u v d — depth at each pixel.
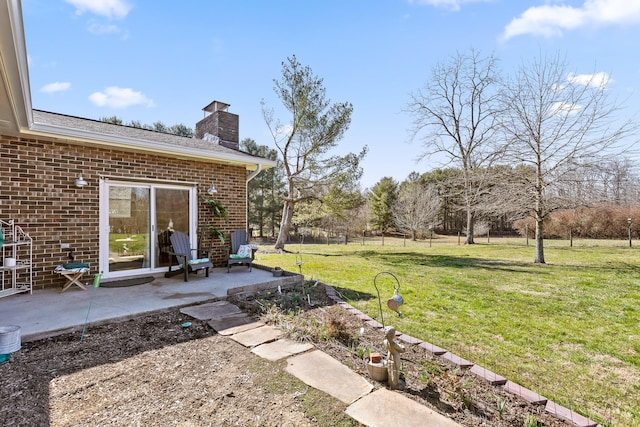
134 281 5.99
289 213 14.63
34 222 5.32
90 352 3.11
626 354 3.44
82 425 2.04
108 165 6.09
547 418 2.27
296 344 3.32
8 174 5.10
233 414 2.17
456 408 2.29
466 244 18.55
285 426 2.05
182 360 2.95
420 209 25.30
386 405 2.27
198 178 7.38
